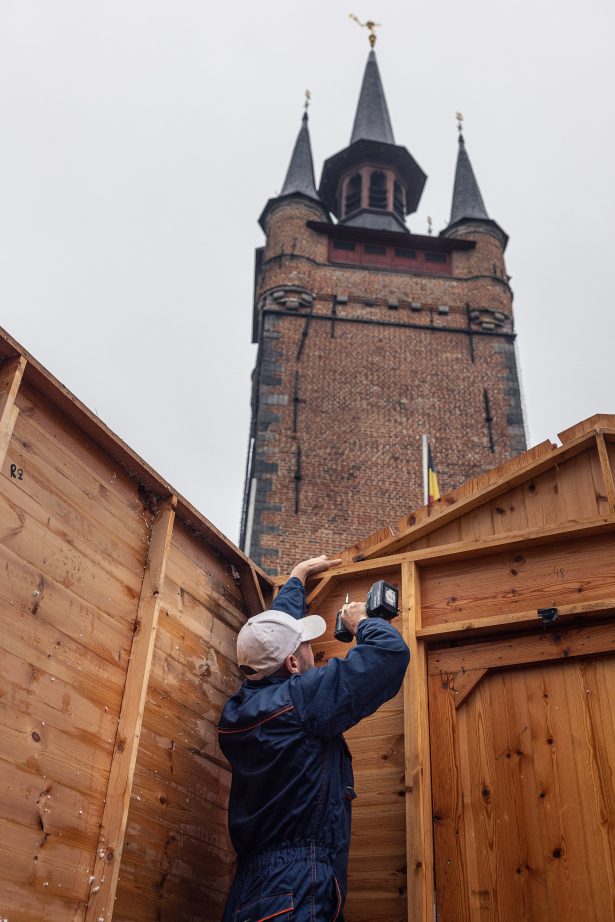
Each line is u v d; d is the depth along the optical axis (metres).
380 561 3.82
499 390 18.73
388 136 26.70
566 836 3.00
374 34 31.02
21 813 2.37
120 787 2.72
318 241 20.94
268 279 20.08
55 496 2.79
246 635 3.05
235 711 2.96
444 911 3.05
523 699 3.33
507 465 3.89
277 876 2.49
